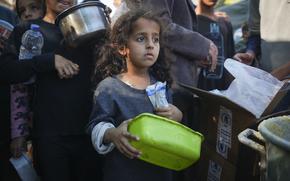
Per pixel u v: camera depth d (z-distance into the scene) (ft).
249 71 6.51
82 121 7.10
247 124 5.74
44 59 6.82
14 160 7.44
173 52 7.11
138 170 5.95
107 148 5.70
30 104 7.57
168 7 7.23
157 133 5.33
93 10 6.64
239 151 5.95
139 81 6.19
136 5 6.98
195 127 7.31
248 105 6.14
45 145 6.99
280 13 9.18
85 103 7.11
